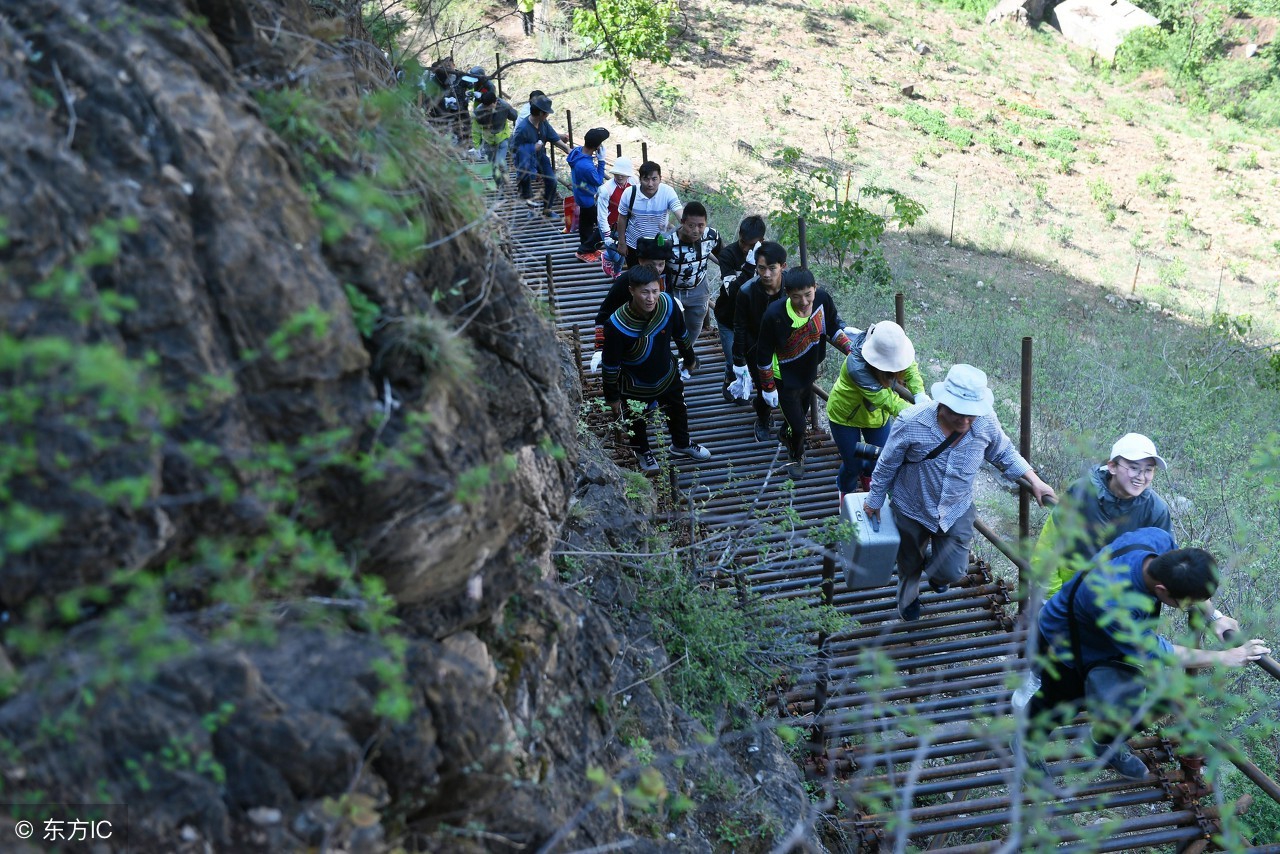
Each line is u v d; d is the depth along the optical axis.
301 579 2.23
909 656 5.38
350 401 2.24
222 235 2.08
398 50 4.64
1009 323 13.65
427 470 2.34
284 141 2.38
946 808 4.36
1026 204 21.61
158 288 1.97
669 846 3.33
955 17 32.91
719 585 5.43
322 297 2.20
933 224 19.12
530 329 3.18
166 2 2.25
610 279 9.95
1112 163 25.30
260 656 2.13
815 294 6.60
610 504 5.07
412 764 2.31
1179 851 4.54
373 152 2.72
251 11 2.69
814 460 7.36
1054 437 9.95
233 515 2.03
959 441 4.79
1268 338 16.00
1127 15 33.03
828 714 4.75
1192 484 9.10
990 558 7.89
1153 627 3.70
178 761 1.96
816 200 13.82
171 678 1.99
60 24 2.07
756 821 3.85
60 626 1.83
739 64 25.08
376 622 2.17
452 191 3.06
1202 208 23.45
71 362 1.74
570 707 3.30
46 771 1.82
